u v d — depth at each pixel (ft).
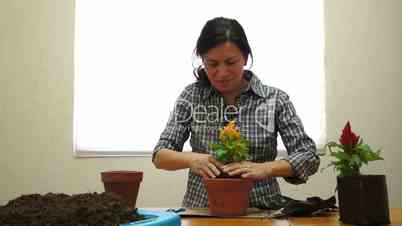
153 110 7.88
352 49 8.26
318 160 5.00
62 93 7.77
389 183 8.18
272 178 5.32
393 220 3.70
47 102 7.73
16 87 7.69
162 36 7.95
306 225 3.46
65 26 7.83
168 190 7.82
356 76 8.25
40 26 7.79
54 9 7.82
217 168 4.10
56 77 7.77
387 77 8.31
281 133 5.26
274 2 8.12
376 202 3.47
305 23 8.18
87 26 7.86
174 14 7.98
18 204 3.10
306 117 8.08
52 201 3.16
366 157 3.60
